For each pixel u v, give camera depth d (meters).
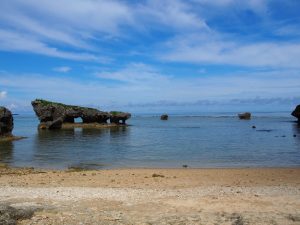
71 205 17.77
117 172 31.33
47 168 35.75
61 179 27.34
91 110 113.31
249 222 14.66
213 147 55.38
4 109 69.94
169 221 14.77
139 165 37.72
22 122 185.50
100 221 14.73
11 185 24.62
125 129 104.56
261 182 26.17
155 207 17.45
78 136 79.25
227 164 37.94
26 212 15.51
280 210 16.83
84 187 23.75
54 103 109.38
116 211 16.56
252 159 41.84
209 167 35.72
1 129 68.88
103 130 99.62
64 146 58.22
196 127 114.31
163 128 109.31
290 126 114.94
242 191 21.77
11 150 52.59
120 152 49.94
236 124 133.62
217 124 135.00
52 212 16.16
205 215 15.74
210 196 20.08
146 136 78.62
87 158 43.75
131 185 24.77
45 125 100.00
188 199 19.27
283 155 45.41
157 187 23.91
